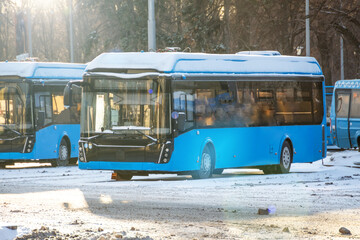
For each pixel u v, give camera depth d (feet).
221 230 41.50
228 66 89.20
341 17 202.08
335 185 72.43
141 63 81.66
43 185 74.64
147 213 49.52
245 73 91.61
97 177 89.40
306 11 203.72
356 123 143.02
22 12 251.80
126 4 238.89
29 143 109.91
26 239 36.37
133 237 36.99
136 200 58.23
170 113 79.97
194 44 219.61
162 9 235.61
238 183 75.82
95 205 54.39
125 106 81.25
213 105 86.12
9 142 110.11
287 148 98.02
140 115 80.74
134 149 80.43
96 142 81.87
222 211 50.80
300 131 99.66
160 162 79.71
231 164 88.99
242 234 40.01
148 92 80.69
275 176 87.40
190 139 82.33
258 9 226.99
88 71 83.15
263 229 42.01
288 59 98.84
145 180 84.12
